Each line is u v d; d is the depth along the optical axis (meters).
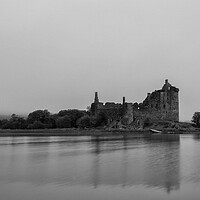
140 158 41.41
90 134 140.62
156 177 26.84
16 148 61.25
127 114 171.62
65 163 36.53
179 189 22.56
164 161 37.97
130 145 67.56
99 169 31.53
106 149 57.19
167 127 159.38
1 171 30.56
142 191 22.03
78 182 24.92
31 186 23.59
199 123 168.12
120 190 22.31
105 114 179.25
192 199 20.12
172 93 174.12
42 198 20.38
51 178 26.66
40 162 37.69
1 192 21.89
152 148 58.50
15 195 21.11
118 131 151.88
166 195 21.00
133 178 26.42
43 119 189.75
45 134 142.25
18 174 28.67
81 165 34.69
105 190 22.33
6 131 165.50
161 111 172.38
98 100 189.25
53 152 51.62
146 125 168.50
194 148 58.03
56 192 21.83
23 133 152.12
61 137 113.38
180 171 30.02
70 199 20.19
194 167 32.69
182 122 171.12
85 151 53.06
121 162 37.09
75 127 184.25
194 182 24.77
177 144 70.00
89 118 175.62
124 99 178.00
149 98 175.50
